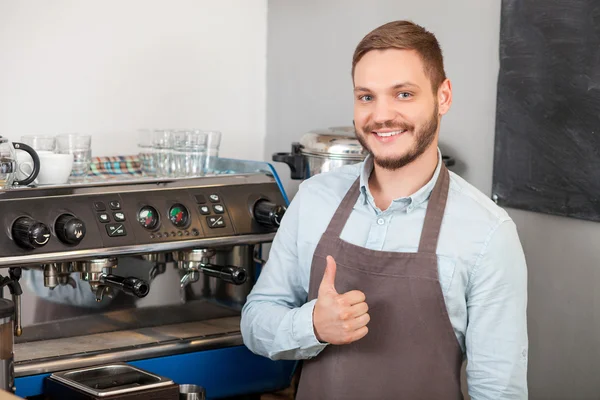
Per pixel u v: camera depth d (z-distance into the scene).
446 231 1.58
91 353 1.87
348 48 2.80
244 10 3.09
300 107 3.04
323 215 1.72
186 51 2.97
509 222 1.59
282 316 1.67
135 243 1.92
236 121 3.13
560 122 2.14
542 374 2.30
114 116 2.83
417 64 1.51
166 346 1.96
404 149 1.54
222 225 2.06
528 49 2.21
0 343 1.54
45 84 2.68
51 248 1.81
